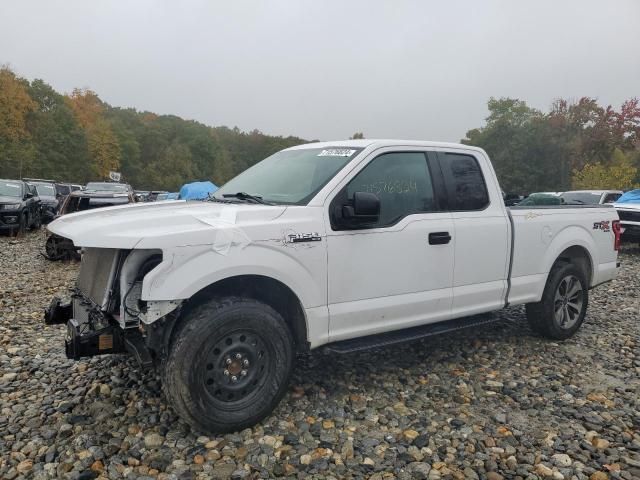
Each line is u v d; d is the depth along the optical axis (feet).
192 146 360.07
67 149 240.12
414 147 15.01
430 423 12.38
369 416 12.65
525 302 17.19
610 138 141.69
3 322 20.08
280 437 11.51
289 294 12.61
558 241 17.98
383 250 13.58
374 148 14.15
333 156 14.40
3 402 13.05
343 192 13.28
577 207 19.35
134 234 10.65
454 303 15.19
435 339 18.56
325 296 12.74
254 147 403.13
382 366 15.87
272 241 11.84
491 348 17.74
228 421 11.39
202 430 11.36
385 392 14.03
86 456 10.60
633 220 44.29
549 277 18.02
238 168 392.47
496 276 16.22
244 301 11.62
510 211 16.80
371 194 12.48
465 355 17.01
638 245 49.98
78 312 13.50
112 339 11.91
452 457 10.91
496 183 16.67
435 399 13.70
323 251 12.58
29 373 14.90
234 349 11.48
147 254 11.42
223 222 11.63
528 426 12.32
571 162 151.53
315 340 12.69
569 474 10.37
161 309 10.68
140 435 11.41
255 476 10.12
